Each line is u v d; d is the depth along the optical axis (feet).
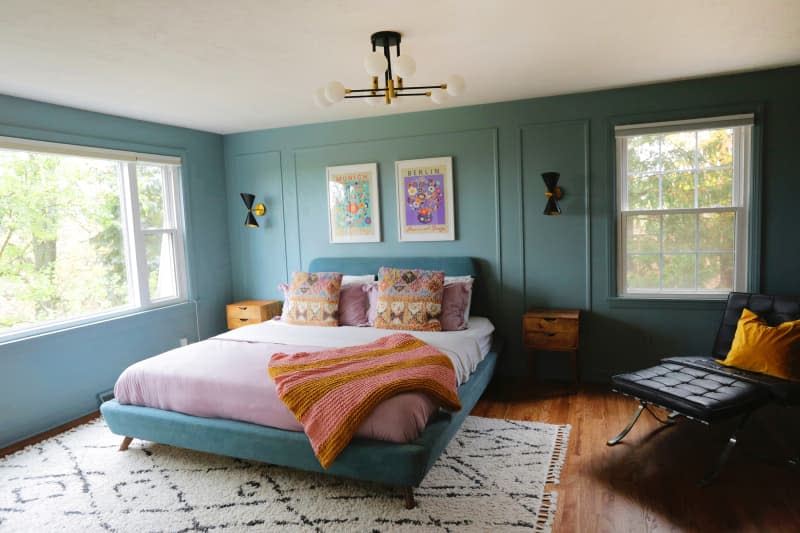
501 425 10.55
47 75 9.58
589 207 12.80
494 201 13.65
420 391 7.98
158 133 14.33
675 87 11.87
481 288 13.96
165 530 7.34
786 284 11.53
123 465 9.39
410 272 12.71
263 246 16.52
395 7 7.09
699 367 9.77
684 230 12.35
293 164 15.79
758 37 8.91
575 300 13.19
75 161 12.41
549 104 12.92
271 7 6.92
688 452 9.15
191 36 7.90
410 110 13.98
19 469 9.38
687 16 7.82
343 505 7.79
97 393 12.51
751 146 11.50
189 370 9.23
